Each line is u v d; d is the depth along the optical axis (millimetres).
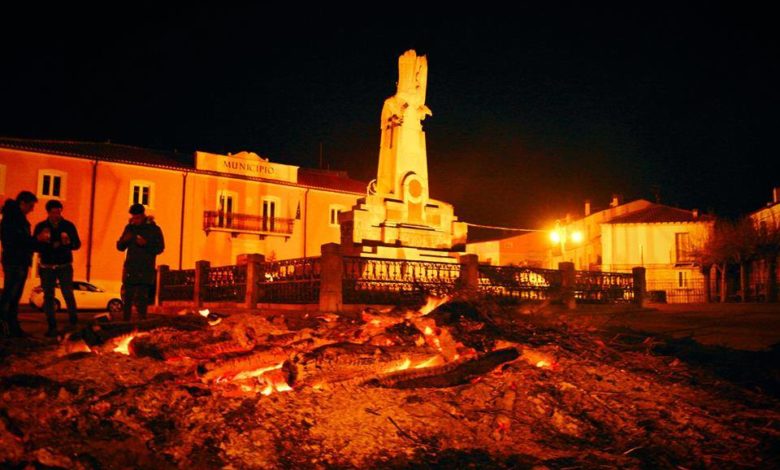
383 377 6945
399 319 9180
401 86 18859
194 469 4629
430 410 6348
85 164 34125
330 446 5379
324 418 5820
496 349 8297
